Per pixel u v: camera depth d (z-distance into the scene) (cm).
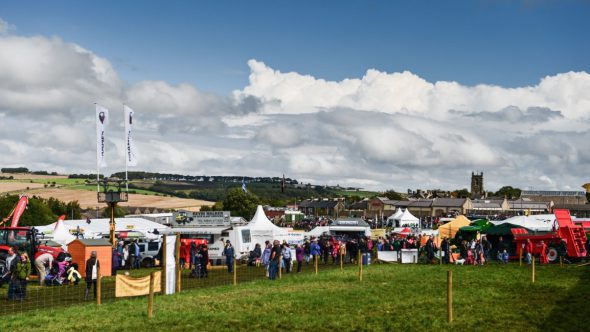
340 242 5659
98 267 2459
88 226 6650
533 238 4994
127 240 5675
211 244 5350
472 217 12900
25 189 18612
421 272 3919
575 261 4856
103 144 6062
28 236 3741
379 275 3691
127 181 6128
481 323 2028
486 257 5178
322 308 2317
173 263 2852
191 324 1997
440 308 2320
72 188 19462
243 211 15588
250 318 2103
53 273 3338
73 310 2272
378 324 2008
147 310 2228
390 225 13812
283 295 2680
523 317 2134
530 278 3459
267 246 4288
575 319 2091
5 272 3123
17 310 2384
